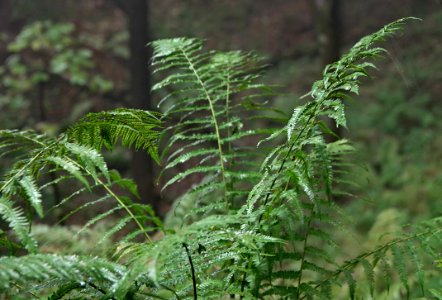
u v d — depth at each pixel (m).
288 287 1.71
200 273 1.52
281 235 1.78
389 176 6.97
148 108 6.86
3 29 11.75
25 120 9.11
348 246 4.16
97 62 10.20
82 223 6.27
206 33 13.10
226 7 13.75
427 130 8.38
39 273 1.01
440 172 6.66
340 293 2.97
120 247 1.54
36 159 1.41
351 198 6.40
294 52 12.14
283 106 9.45
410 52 10.80
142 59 6.77
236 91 2.13
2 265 1.01
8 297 1.38
